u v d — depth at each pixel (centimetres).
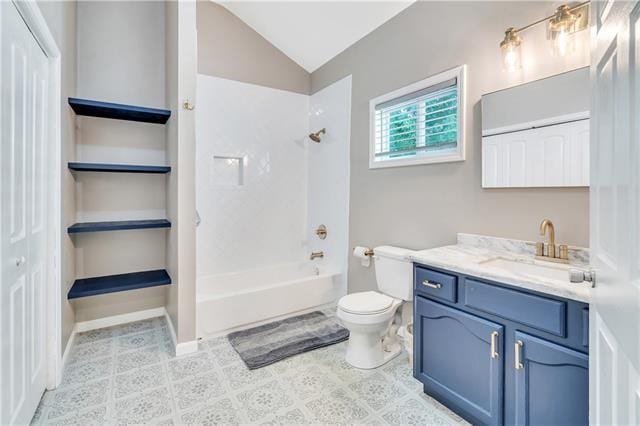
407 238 239
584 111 147
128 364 203
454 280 153
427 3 221
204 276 301
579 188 150
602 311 79
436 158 215
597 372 83
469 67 195
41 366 165
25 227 138
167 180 267
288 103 346
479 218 192
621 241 66
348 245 299
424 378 169
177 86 215
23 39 132
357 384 184
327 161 327
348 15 264
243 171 322
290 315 279
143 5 272
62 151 190
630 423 60
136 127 271
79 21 249
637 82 58
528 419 126
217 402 167
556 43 153
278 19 300
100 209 259
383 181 260
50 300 174
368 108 273
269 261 341
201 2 295
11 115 120
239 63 316
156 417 155
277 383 184
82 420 152
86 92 252
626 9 63
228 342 232
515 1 172
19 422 131
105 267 263
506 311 132
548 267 148
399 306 227
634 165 59
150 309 284
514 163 173
